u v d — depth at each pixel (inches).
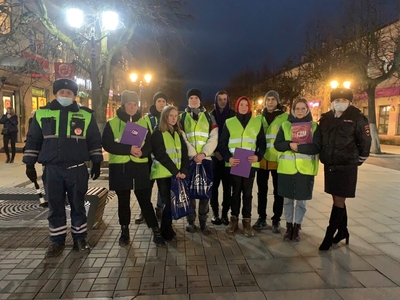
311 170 175.9
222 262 154.8
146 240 182.1
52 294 125.9
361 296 125.5
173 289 130.1
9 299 122.4
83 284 133.3
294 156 177.2
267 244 177.6
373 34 610.9
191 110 197.0
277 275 142.3
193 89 197.6
